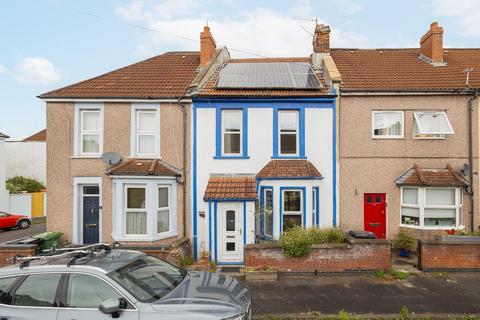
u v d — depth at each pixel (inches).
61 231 478.0
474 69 530.6
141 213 458.3
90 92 488.7
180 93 484.4
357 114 480.1
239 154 483.2
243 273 376.5
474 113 476.1
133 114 485.4
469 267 366.3
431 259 370.3
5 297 195.6
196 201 474.6
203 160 478.0
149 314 183.0
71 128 484.7
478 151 473.7
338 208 472.7
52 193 480.7
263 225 458.3
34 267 204.1
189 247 465.4
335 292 315.0
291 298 301.6
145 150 491.8
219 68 600.4
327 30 575.5
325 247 365.4
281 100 477.1
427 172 465.7
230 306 192.5
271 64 626.2
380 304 286.0
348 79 510.0
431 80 499.2
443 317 259.3
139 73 556.4
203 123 480.1
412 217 468.1
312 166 465.1
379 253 363.9
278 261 367.2
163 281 216.1
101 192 475.5
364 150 478.3
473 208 464.1
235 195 434.9
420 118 475.5
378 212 477.1
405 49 644.1
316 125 477.4
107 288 192.1
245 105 480.1
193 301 192.9
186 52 668.7
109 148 484.4
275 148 477.1
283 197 453.4
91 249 234.8
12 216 796.0
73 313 185.9
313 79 523.5
